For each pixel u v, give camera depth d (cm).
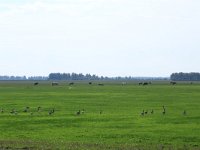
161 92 17350
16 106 10056
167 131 5853
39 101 11794
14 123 6762
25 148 4503
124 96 14325
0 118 7462
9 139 5175
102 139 5219
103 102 11406
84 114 8138
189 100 12169
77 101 11806
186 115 7925
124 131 5872
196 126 6362
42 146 4600
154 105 10356
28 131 5909
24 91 18575
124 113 8325
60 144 4747
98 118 7444
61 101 11806
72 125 6519
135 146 4650
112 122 6869
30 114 8138
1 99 12644
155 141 5059
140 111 8750
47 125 6525
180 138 5281
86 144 4756
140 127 6269
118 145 4716
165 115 7931
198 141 5075
